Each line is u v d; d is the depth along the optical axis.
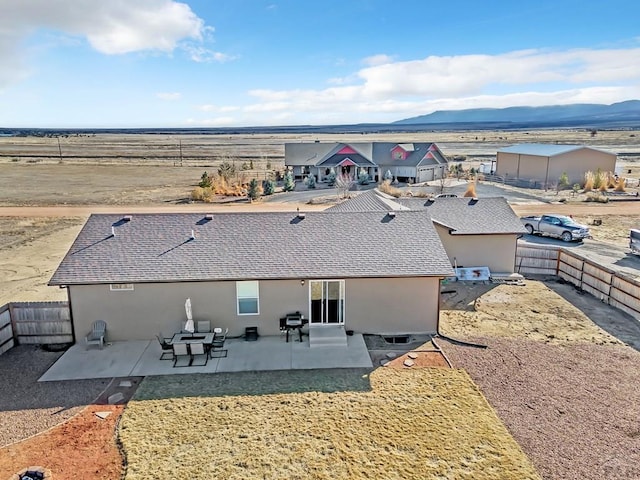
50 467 10.30
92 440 11.31
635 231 27.72
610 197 48.53
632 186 54.28
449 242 24.27
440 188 53.81
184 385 13.86
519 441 11.16
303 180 65.56
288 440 11.18
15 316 16.47
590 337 17.09
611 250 28.83
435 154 65.19
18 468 10.28
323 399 13.02
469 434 11.39
